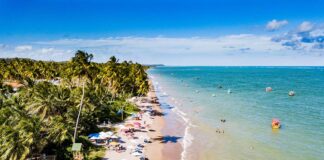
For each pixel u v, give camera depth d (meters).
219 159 47.72
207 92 144.00
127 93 112.88
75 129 50.47
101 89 85.44
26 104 56.34
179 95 131.12
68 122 52.84
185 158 48.06
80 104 56.81
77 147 45.88
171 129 66.25
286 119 76.56
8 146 37.72
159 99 116.44
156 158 47.88
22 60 187.75
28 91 63.53
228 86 178.12
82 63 62.75
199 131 64.94
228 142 56.78
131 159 46.09
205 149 52.66
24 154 37.94
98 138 52.50
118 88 100.19
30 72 151.88
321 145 54.09
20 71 160.38
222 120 74.50
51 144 46.12
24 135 39.78
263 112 86.75
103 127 63.81
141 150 51.19
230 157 48.59
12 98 58.44
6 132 38.59
